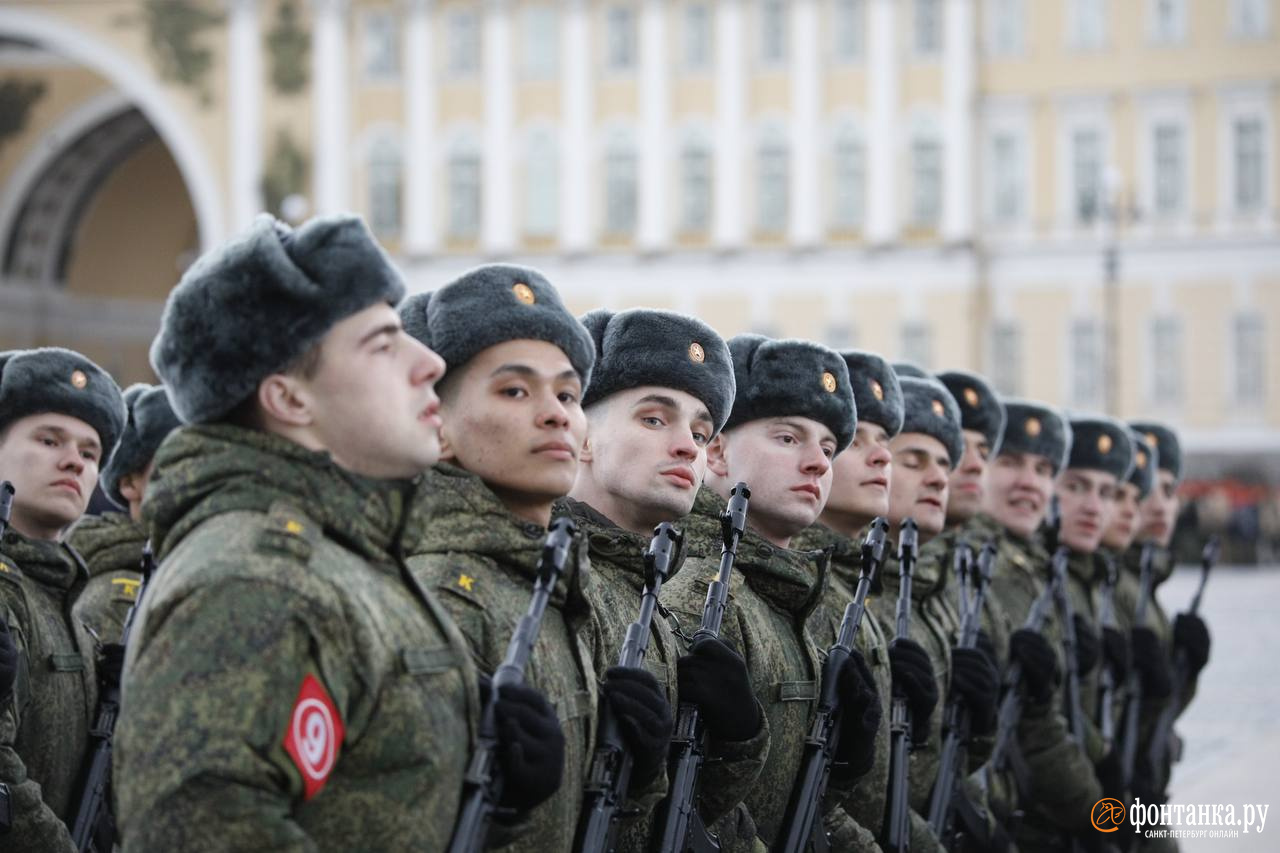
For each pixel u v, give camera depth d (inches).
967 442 344.8
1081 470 406.3
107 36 2110.0
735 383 247.3
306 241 154.3
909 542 274.4
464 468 189.0
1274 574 1663.4
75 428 246.4
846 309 1999.3
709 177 2022.6
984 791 320.5
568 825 177.8
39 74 2252.7
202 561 144.7
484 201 2058.3
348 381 154.5
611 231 2042.3
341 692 146.6
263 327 152.4
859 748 238.5
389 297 157.4
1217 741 625.6
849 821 250.4
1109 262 1788.9
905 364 346.3
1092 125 1969.7
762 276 2012.8
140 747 140.4
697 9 2021.4
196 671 140.7
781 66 2003.0
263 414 155.3
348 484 154.1
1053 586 350.3
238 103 2085.4
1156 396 1974.7
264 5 2082.9
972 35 1966.0
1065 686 363.9
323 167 2069.4
